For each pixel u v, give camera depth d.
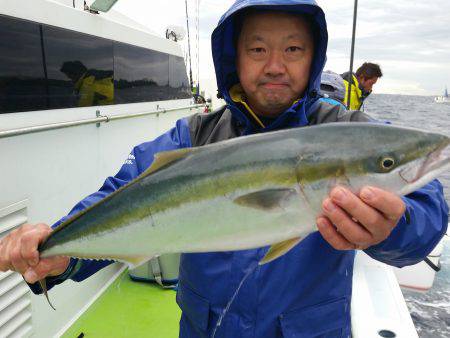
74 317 1.36
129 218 0.57
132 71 1.85
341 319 0.68
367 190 0.45
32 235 0.59
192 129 0.76
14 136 1.06
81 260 0.66
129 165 0.73
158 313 1.40
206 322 0.68
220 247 0.56
